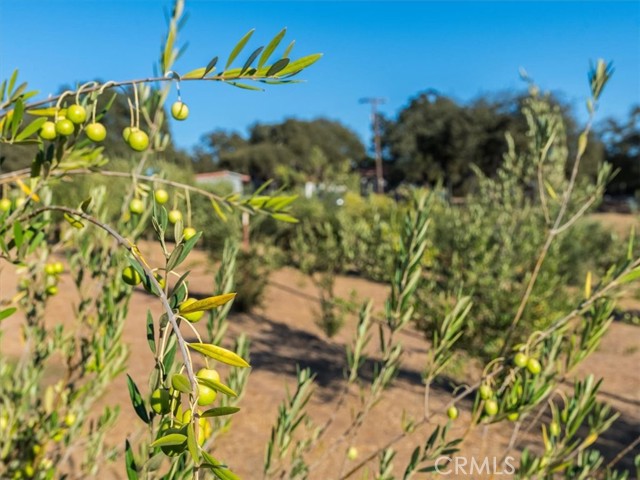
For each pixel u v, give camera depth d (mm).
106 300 1808
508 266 5383
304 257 9125
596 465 1744
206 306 661
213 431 1729
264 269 10820
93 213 1886
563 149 5055
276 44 820
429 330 5406
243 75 847
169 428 667
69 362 1976
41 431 1954
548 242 1924
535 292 5234
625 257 1396
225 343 7742
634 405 5801
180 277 678
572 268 9852
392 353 1590
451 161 38469
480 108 36750
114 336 1873
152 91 1681
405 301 1536
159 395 699
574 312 1396
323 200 16094
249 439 4551
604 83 2047
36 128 1012
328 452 1671
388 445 1538
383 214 11508
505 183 5672
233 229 10141
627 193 46469
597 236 11484
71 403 1977
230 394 614
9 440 1886
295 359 7262
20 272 1713
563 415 1512
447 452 1423
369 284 12977
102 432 2213
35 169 1112
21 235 1032
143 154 1700
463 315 1522
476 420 1403
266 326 9109
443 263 6238
